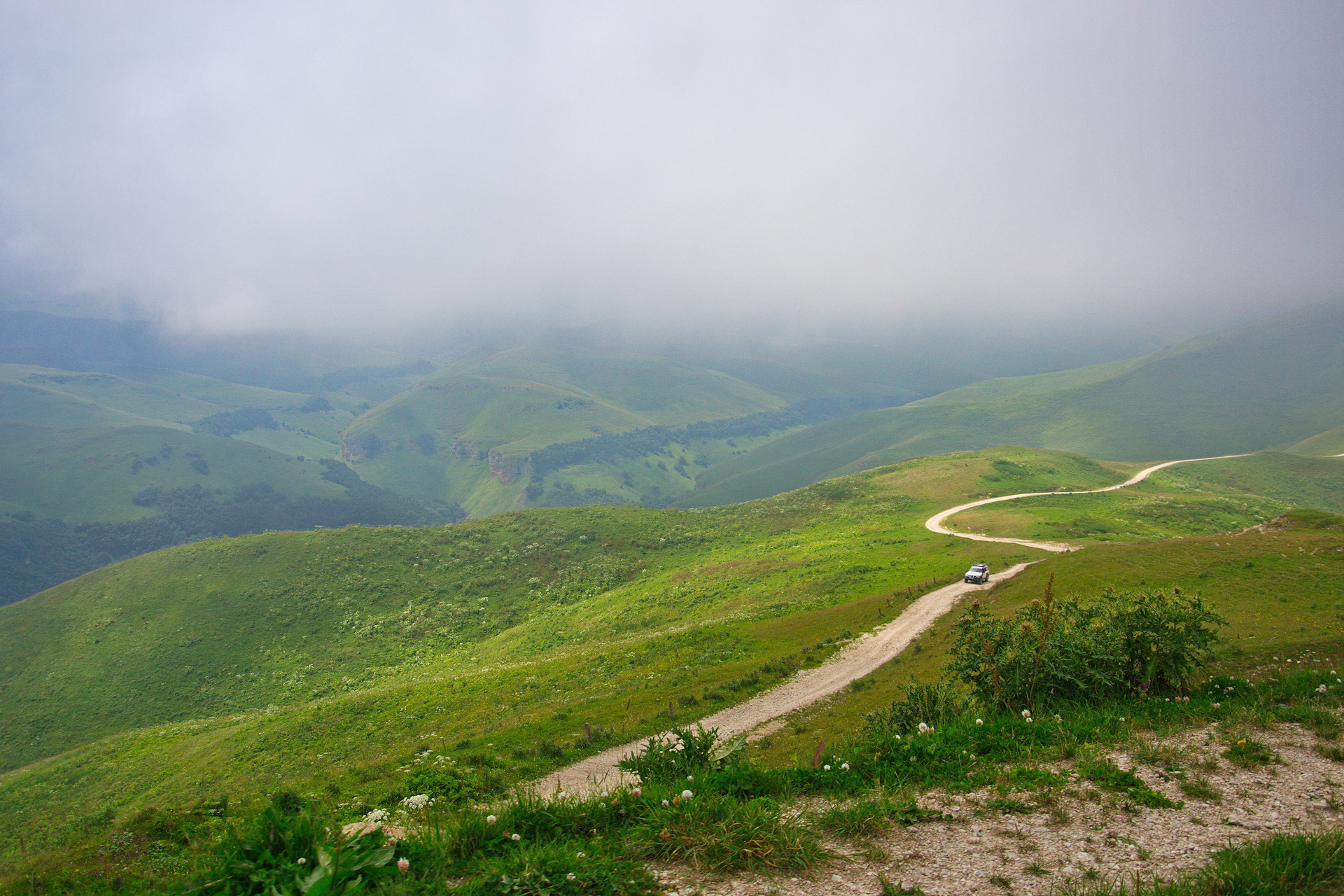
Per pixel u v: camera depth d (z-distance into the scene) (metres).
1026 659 12.12
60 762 57.31
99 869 9.37
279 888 4.76
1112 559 40.53
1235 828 6.41
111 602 112.88
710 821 6.42
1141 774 7.97
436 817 7.62
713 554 108.50
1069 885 5.39
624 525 129.12
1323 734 9.02
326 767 35.72
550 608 98.12
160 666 97.50
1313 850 5.41
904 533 92.19
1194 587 33.31
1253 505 114.38
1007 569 59.78
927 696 12.72
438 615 102.12
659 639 49.78
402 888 5.08
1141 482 148.00
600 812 6.95
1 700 95.38
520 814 6.77
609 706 31.62
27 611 114.31
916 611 44.72
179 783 42.81
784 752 20.77
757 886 5.46
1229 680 12.40
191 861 8.55
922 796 7.65
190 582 115.62
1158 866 5.69
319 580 115.25
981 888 5.40
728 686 31.89
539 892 5.13
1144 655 12.27
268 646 100.56
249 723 52.91
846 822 6.68
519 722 31.28
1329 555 33.88
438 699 45.09
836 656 36.41
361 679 86.44
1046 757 8.66
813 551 87.81
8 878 9.38
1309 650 18.41
